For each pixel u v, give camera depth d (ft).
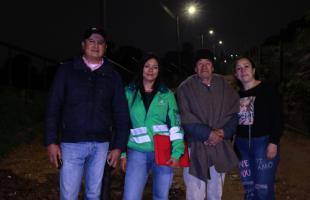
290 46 58.23
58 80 12.67
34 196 18.66
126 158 14.38
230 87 15.15
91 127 12.65
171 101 14.21
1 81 41.65
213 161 14.60
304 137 36.96
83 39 13.00
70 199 12.76
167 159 13.65
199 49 15.17
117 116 13.26
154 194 14.39
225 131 14.55
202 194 14.92
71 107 12.63
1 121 30.99
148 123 13.92
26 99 38.73
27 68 43.19
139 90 14.11
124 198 14.17
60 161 12.66
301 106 41.39
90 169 13.03
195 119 14.43
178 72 98.94
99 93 12.75
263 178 14.80
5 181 20.13
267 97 14.80
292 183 23.11
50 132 12.46
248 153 15.16
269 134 14.73
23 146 28.02
